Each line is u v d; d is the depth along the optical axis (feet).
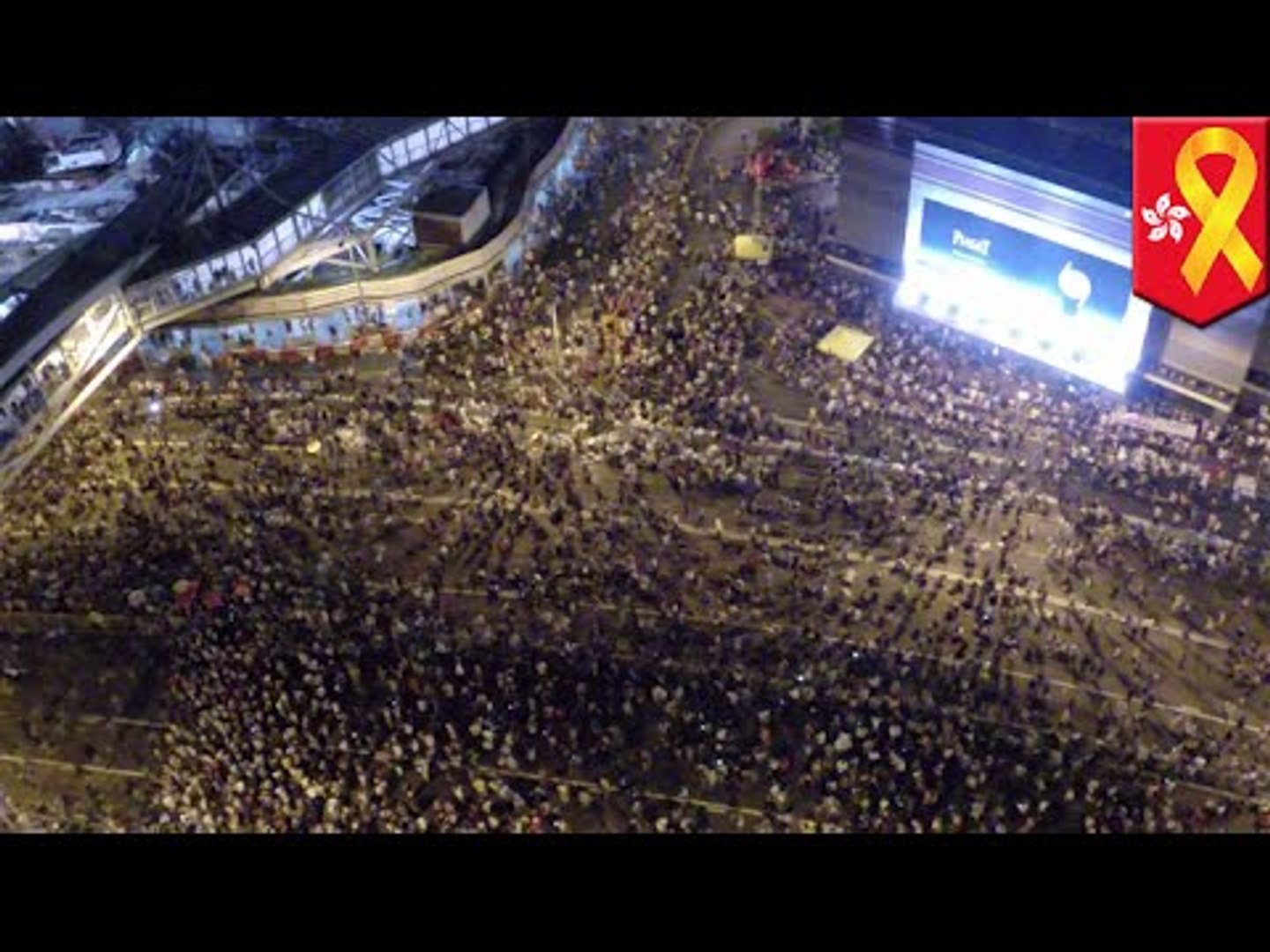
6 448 148.36
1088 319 163.84
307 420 169.68
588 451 162.09
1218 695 131.85
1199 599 140.67
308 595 145.79
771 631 139.64
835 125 218.59
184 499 159.02
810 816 123.03
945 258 176.04
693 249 196.44
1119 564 144.25
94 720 138.10
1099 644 136.77
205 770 129.08
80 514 157.99
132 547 153.28
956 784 123.75
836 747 126.41
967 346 175.01
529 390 171.63
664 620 141.38
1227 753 126.41
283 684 135.95
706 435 163.12
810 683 133.80
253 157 189.37
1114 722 129.39
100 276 163.32
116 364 165.07
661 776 127.65
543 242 201.46
